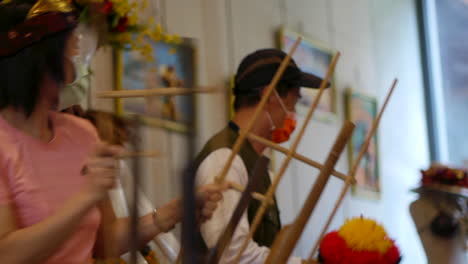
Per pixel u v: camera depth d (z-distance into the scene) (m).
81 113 1.83
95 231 1.46
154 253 1.97
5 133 1.34
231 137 2.04
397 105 5.86
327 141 4.72
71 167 1.42
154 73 1.26
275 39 4.35
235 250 1.82
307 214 1.41
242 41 4.00
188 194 0.88
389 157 5.61
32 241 1.19
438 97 6.29
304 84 2.19
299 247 4.19
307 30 4.71
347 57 5.18
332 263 2.08
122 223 1.59
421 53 6.35
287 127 2.14
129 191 1.66
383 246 2.09
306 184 4.40
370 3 5.65
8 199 1.28
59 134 1.44
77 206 1.20
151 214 1.63
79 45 1.38
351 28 5.30
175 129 1.43
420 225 2.94
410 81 6.14
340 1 5.19
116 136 1.78
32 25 1.32
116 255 1.58
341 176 1.71
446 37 6.31
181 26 3.42
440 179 2.95
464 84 6.21
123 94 1.34
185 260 0.88
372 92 5.50
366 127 5.27
